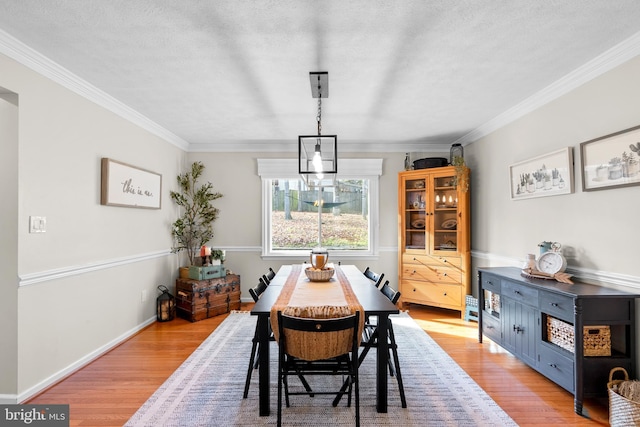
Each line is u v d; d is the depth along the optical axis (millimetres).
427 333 3463
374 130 4086
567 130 2625
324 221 4957
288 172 4777
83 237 2707
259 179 4805
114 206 3113
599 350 2074
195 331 3541
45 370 2322
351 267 3629
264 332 1979
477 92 2889
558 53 2213
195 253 4742
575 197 2549
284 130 4090
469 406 2098
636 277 2057
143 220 3635
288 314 1917
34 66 2221
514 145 3344
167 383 2389
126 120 3307
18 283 2111
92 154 2820
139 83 2689
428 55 2240
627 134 2094
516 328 2648
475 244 4203
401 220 4512
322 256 2920
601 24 1886
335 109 3332
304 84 2719
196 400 2164
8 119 2133
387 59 2297
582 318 2010
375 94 2932
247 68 2432
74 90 2600
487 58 2281
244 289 4797
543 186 2877
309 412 2033
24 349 2158
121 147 3229
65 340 2510
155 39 2037
